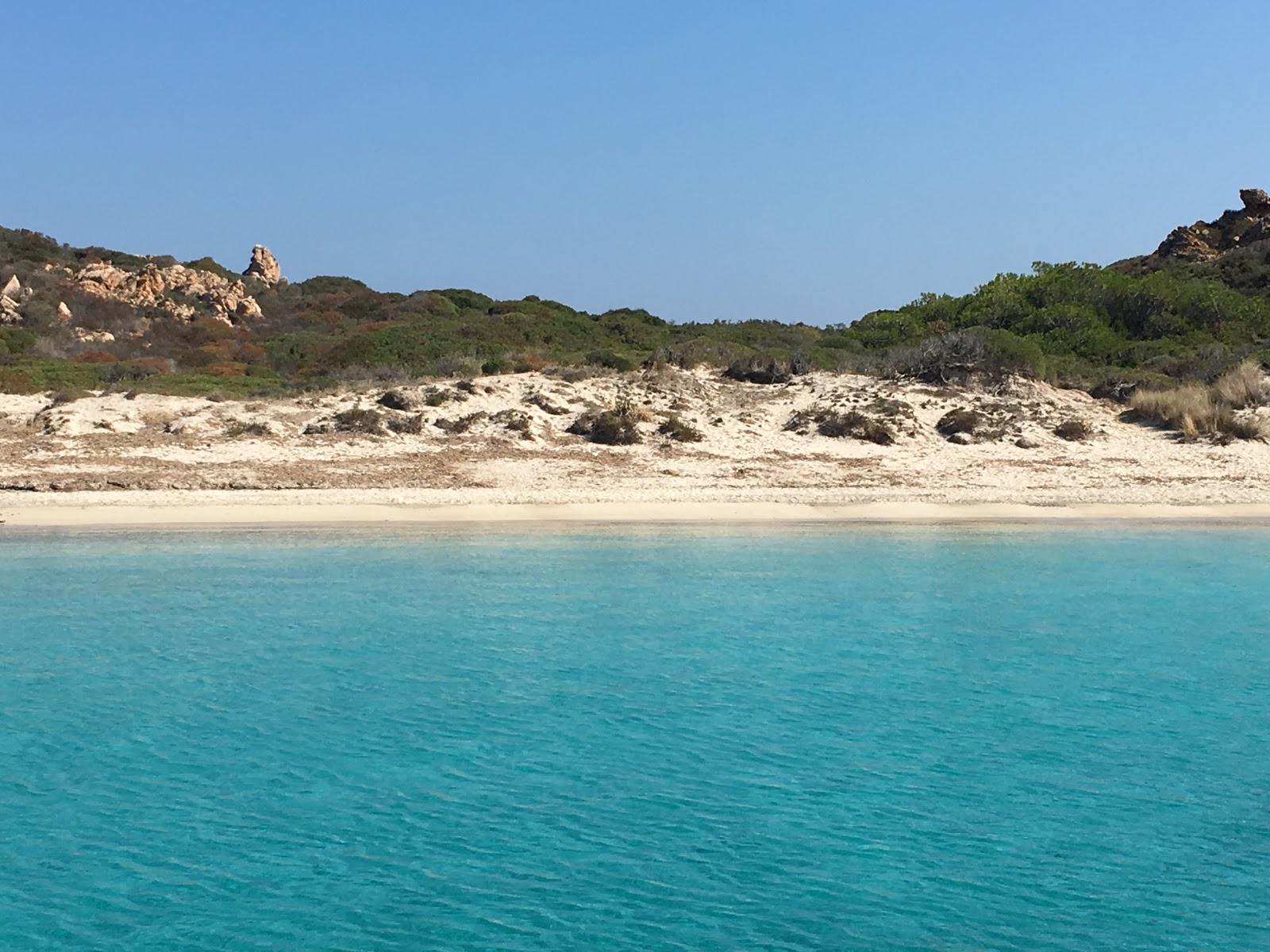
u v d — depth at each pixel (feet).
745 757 45.03
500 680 54.34
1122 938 31.86
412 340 186.80
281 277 297.53
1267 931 32.45
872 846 37.45
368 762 43.98
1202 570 79.56
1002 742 46.85
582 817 39.29
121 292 236.43
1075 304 186.80
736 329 214.69
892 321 196.95
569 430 124.57
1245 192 270.05
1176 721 49.42
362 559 79.36
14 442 113.50
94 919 32.48
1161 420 133.18
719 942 31.55
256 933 31.78
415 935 31.83
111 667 55.16
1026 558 83.15
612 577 75.66
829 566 79.77
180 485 101.30
